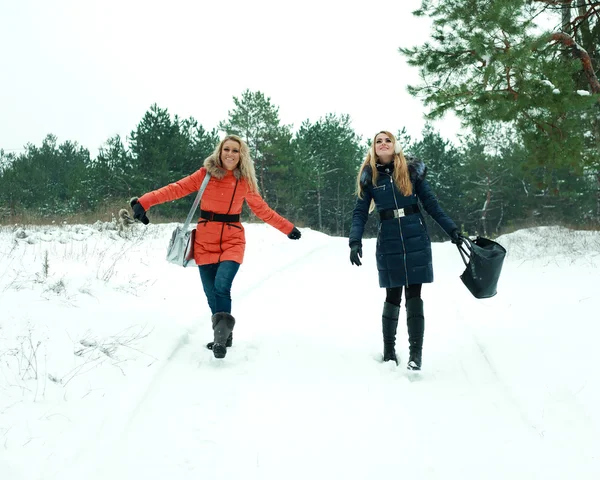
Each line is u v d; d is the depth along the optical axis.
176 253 4.37
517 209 36.09
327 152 43.62
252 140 32.25
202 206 4.39
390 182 4.17
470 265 3.96
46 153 53.78
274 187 34.69
